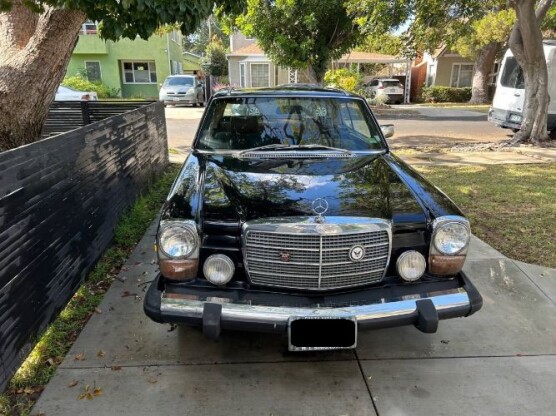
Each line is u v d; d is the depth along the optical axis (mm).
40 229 2898
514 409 2469
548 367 2799
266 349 2953
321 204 2656
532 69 10172
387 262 2598
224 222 2541
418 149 10195
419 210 2697
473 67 27359
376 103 21219
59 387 2566
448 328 3199
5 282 2473
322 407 2477
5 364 2480
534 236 4781
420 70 29969
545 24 14812
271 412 2436
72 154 3473
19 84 4203
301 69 13805
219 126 3881
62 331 3053
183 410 2436
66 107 8250
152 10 3369
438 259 2602
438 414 2434
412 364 2830
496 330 3174
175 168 7957
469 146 10523
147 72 25688
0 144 4312
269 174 3146
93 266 3896
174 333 3088
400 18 9594
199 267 2564
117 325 3160
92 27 23750
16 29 4371
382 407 2480
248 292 2566
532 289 3719
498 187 6668
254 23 12688
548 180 7129
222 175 3109
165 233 2496
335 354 2920
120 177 4859
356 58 24953
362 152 3725
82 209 3654
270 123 3893
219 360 2836
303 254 2492
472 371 2766
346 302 2535
